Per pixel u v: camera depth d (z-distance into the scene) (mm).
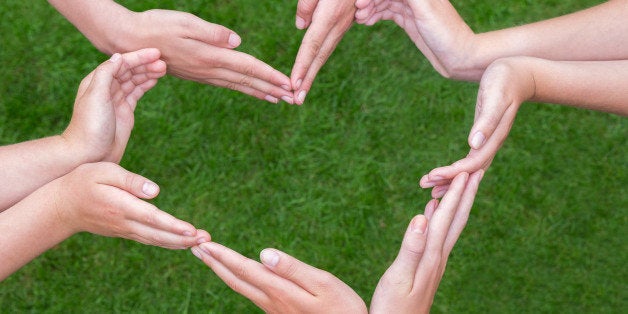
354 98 1524
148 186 1164
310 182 1502
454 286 1478
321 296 1183
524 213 1499
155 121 1507
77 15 1260
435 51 1277
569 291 1480
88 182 1172
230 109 1514
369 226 1490
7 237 1180
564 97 1230
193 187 1498
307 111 1519
